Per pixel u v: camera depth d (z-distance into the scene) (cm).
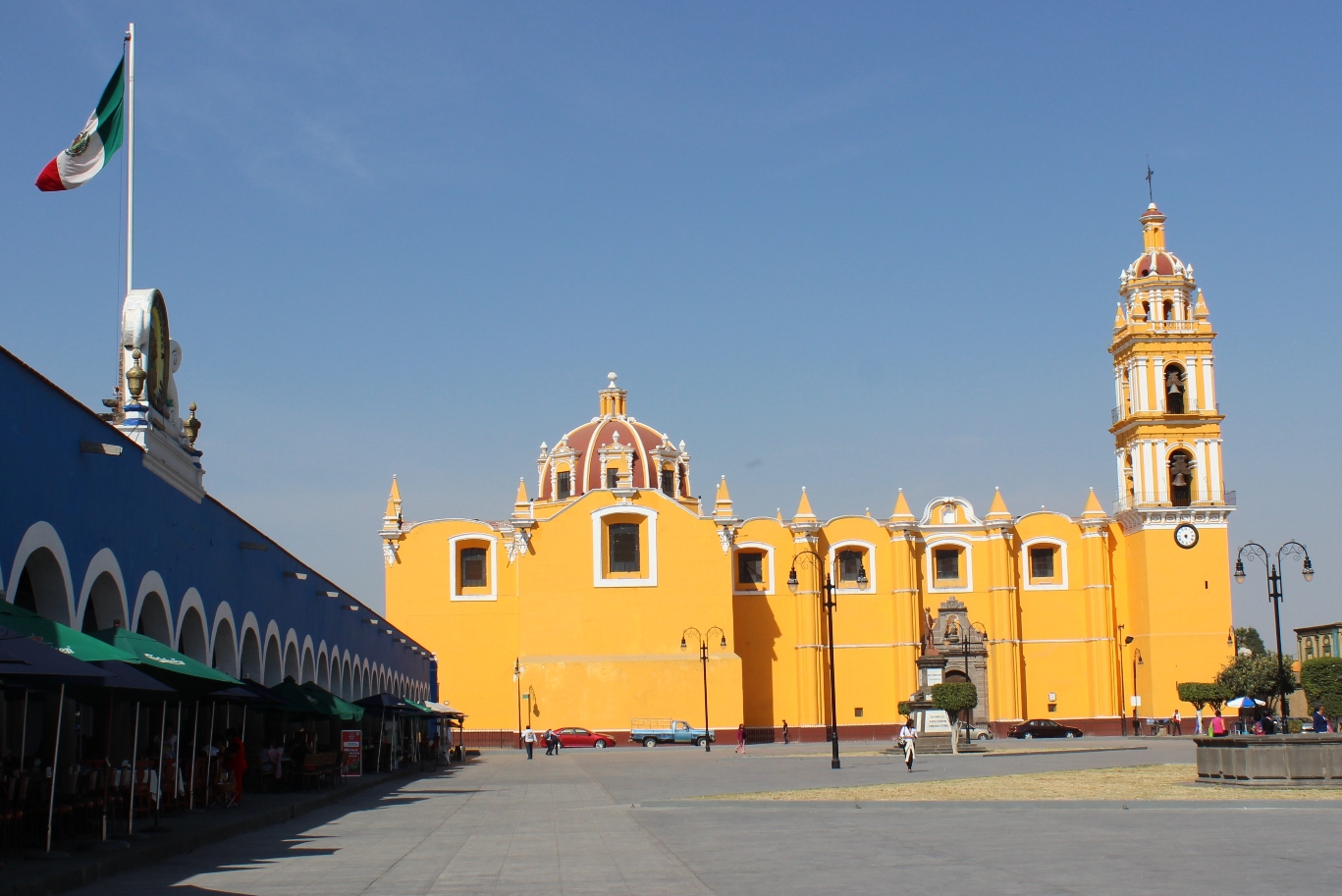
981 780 4041
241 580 3825
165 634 3125
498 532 9294
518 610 9144
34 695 3027
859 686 9331
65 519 2480
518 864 2111
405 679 7806
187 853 2370
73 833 2359
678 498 10250
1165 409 9306
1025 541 9581
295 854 2331
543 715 8819
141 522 2944
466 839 2558
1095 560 9469
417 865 2125
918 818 2828
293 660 4512
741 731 7319
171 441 3158
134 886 1889
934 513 9619
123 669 2152
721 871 1950
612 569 9050
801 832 2547
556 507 10044
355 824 2975
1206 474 9188
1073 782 3856
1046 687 9462
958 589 9519
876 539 9494
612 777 4934
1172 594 9100
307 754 3953
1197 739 3775
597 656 8906
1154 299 9381
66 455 2488
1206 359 9294
